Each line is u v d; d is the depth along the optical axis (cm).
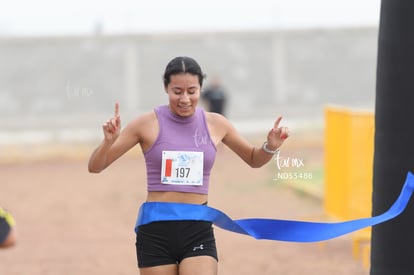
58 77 8200
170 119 1316
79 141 7206
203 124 1328
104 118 8106
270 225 1359
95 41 8256
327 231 1348
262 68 8694
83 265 2597
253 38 8669
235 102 8656
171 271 1298
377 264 1410
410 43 1352
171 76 1285
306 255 2670
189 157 1308
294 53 8744
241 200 4072
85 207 3944
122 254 2780
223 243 2919
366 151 2530
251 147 1369
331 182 2753
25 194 4441
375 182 1425
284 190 4353
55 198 4269
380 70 1398
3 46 8131
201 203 1317
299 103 8725
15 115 8106
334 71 8794
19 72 8150
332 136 2723
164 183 1302
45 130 7900
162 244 1295
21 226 3412
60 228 3353
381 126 1400
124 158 6269
